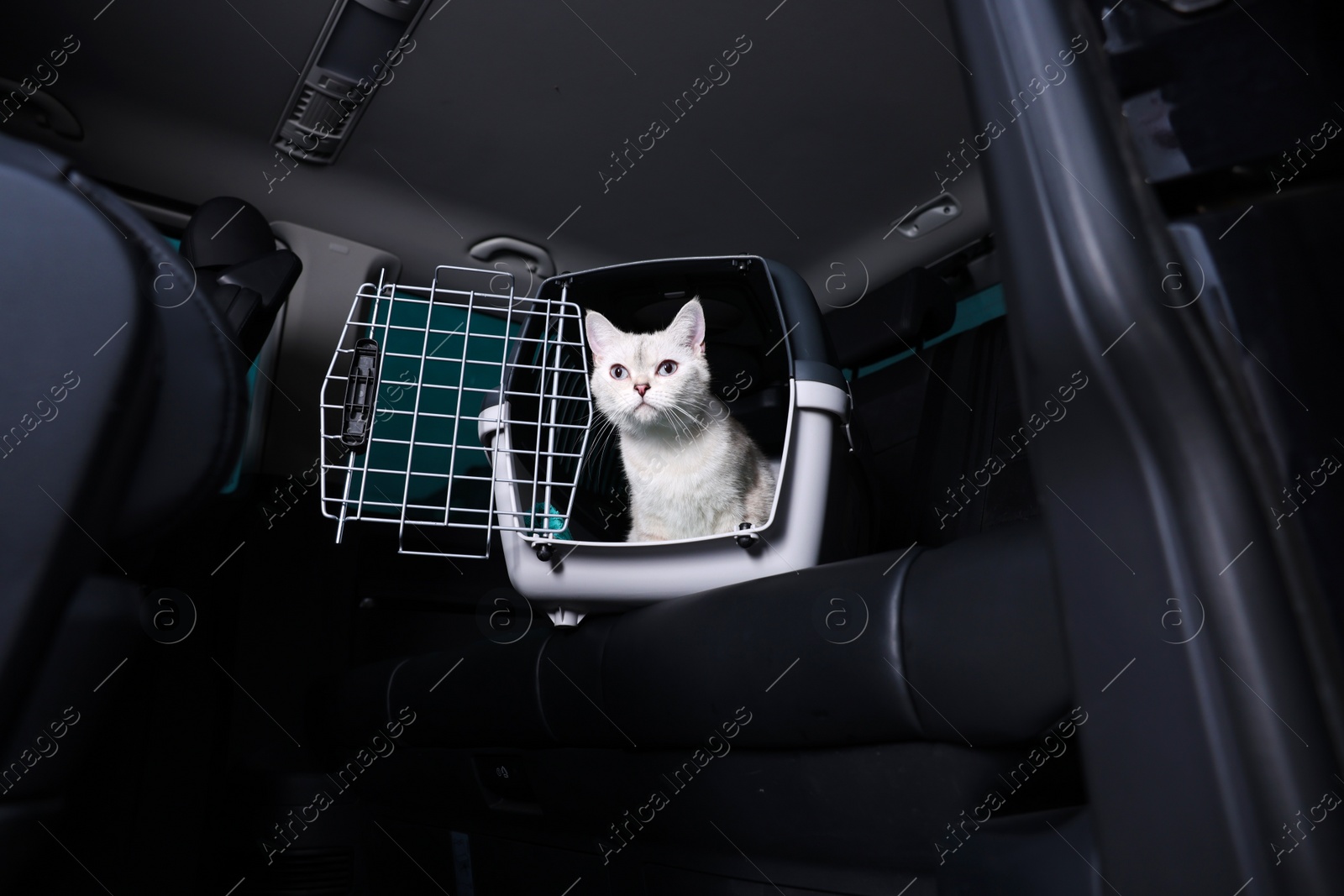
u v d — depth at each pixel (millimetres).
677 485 1493
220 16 1401
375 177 1783
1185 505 373
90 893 1300
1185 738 365
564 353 1630
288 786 1632
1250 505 362
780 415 1805
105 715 589
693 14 1408
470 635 2033
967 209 1829
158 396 525
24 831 502
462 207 1872
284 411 1855
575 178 1792
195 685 1495
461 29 1435
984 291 1960
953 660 598
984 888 545
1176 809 367
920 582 655
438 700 1322
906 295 1714
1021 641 542
